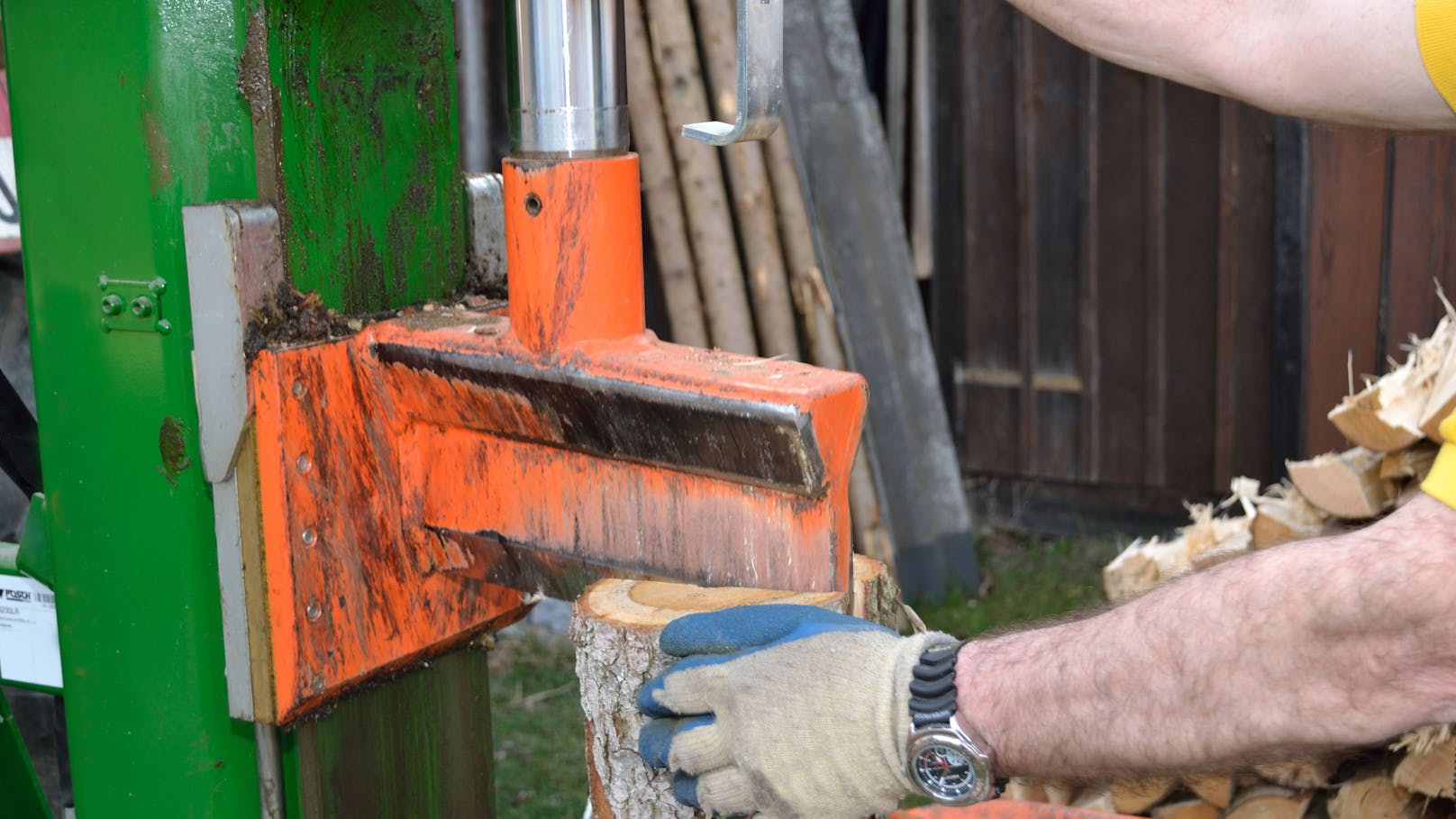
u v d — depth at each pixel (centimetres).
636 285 136
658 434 129
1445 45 113
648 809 143
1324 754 104
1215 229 460
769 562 128
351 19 146
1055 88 475
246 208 136
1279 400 457
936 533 459
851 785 114
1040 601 446
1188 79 134
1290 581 100
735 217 417
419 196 157
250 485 138
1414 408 266
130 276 141
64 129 141
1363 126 124
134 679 154
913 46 493
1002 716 110
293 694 143
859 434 126
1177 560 301
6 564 187
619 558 138
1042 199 486
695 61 405
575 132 129
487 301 162
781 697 115
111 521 150
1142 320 479
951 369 514
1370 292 434
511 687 398
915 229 506
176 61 135
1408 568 95
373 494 148
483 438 146
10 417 184
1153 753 106
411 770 168
